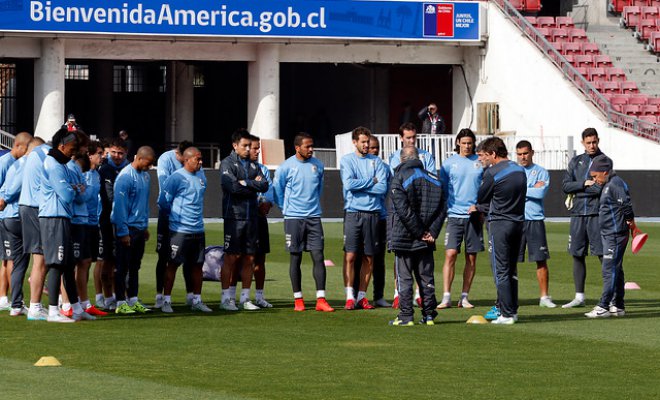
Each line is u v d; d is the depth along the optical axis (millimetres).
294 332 24062
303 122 81375
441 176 28781
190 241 27281
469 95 72500
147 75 85062
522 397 17484
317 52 69562
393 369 19734
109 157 27766
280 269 37031
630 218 26578
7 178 26094
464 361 20547
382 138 62781
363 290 28297
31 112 78500
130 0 64875
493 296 30891
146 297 30359
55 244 24938
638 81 71375
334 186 59375
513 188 25219
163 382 18484
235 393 17656
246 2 66562
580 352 21578
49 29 63562
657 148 63188
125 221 26828
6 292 27594
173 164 29125
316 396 17469
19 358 20672
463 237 28641
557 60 69125
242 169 27547
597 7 77250
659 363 20406
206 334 23734
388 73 77875
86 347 21938
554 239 48219
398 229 25047
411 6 69375
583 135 28312
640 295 31125
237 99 83688
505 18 70688
